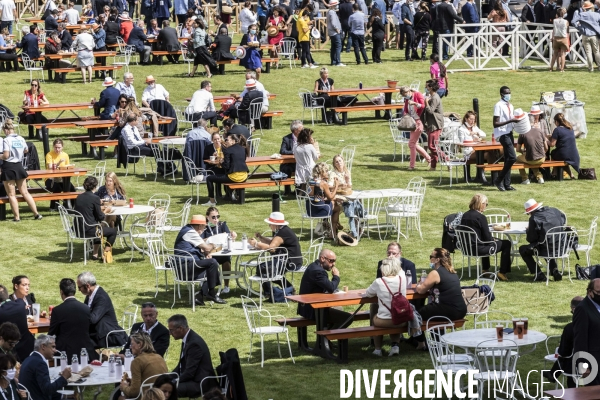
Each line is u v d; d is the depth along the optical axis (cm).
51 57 5219
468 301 2228
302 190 3122
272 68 5438
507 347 1873
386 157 3900
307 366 2142
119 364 1850
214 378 1873
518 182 3553
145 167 3762
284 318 2247
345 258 2836
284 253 2561
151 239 2878
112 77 5259
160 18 6075
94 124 3953
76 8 6756
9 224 3206
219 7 6575
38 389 1788
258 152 3931
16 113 4584
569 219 3117
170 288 2638
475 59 5275
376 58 5453
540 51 5519
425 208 3275
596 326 1811
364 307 2506
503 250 2638
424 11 5453
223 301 2542
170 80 5175
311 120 4484
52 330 2023
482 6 5878
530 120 3534
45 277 2727
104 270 2786
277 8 5438
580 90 4825
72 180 3647
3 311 2022
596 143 4009
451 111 4456
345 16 5625
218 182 3341
